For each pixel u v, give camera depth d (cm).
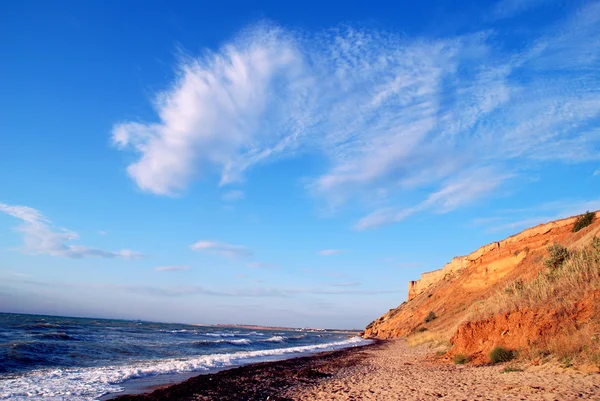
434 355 2228
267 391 1476
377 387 1375
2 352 2312
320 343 5962
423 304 6725
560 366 1141
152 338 4925
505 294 1898
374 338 7369
